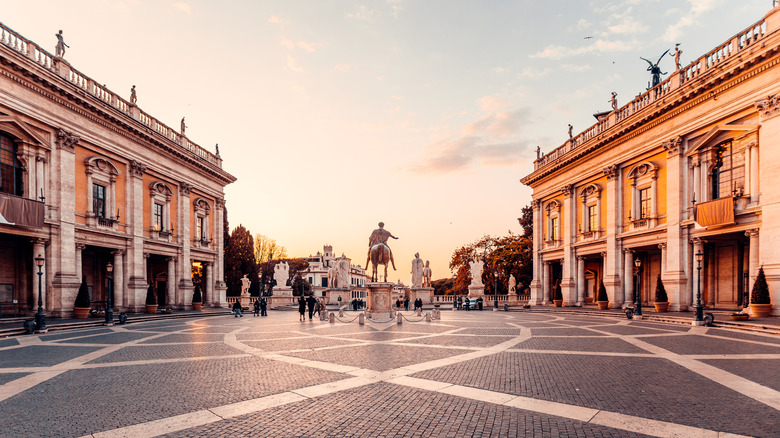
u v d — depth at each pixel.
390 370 11.20
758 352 13.68
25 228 25.39
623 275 35.56
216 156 50.12
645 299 36.38
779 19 22.47
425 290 54.16
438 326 23.42
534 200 50.34
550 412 7.70
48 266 27.05
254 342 17.09
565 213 43.31
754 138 24.16
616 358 12.82
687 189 28.88
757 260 23.95
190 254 43.19
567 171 43.16
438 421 7.25
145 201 36.97
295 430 6.88
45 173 27.09
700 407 7.93
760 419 7.23
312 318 30.16
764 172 23.11
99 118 31.02
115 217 33.00
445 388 9.35
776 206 22.39
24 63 24.64
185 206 42.28
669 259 29.70
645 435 6.57
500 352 14.02
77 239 29.20
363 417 7.47
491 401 8.37
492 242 67.25
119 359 13.34
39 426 7.12
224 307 48.81
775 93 22.61
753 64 23.53
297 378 10.38
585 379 10.12
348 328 22.55
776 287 22.08
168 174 39.81
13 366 12.25
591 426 6.98
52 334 20.83
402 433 6.72
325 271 113.62
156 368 11.80
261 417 7.52
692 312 27.89
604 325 23.61
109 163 32.31
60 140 27.86
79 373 11.22
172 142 39.12
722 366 11.50
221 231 49.75
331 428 6.96
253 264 69.19
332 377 10.45
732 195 24.92
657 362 12.15
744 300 26.83
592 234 39.41
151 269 43.09
